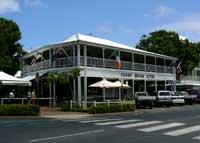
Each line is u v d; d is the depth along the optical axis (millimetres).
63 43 37844
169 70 52031
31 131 16516
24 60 48312
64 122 21422
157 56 48500
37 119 24750
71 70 35500
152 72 47500
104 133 15438
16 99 32625
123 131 16172
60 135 14828
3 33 51375
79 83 36000
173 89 53156
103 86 34906
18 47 53562
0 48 50312
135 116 26734
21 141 13258
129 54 45594
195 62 63906
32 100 33500
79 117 26531
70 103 33031
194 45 63938
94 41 40469
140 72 45125
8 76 31875
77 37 40750
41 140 13406
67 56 38781
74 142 12859
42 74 40094
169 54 62375
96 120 22750
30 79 41375
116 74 41125
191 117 24578
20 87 43594
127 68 43125
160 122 20656
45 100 40531
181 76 62125
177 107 40906
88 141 13094
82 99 39562
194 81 65812
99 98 41188
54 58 39094
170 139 13648
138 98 38594
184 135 14812
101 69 39062
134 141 13102
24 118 25734
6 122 22156
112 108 31641
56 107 36938
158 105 41031
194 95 48781
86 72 37156
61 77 35281
